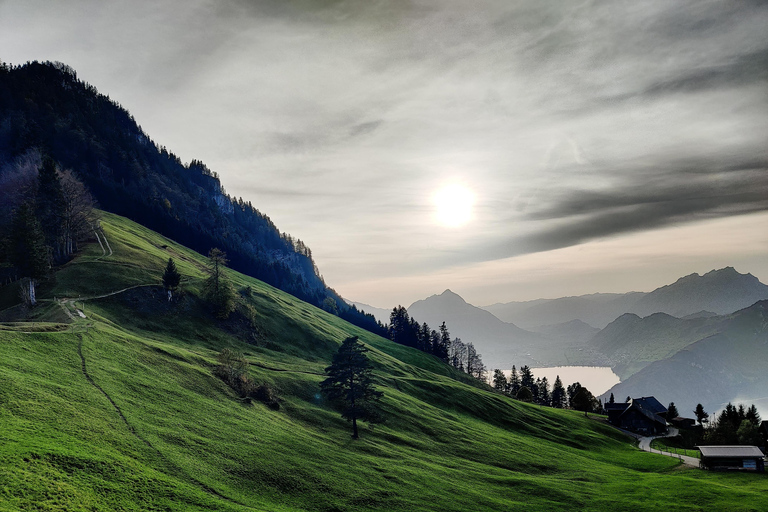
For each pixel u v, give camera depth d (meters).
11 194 153.38
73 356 66.00
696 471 96.75
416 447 83.38
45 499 34.53
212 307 125.38
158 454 48.75
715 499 71.12
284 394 90.25
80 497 36.47
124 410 55.66
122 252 140.62
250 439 61.78
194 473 47.97
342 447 72.56
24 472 36.47
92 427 48.34
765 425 144.62
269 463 56.69
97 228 157.00
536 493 70.12
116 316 103.25
